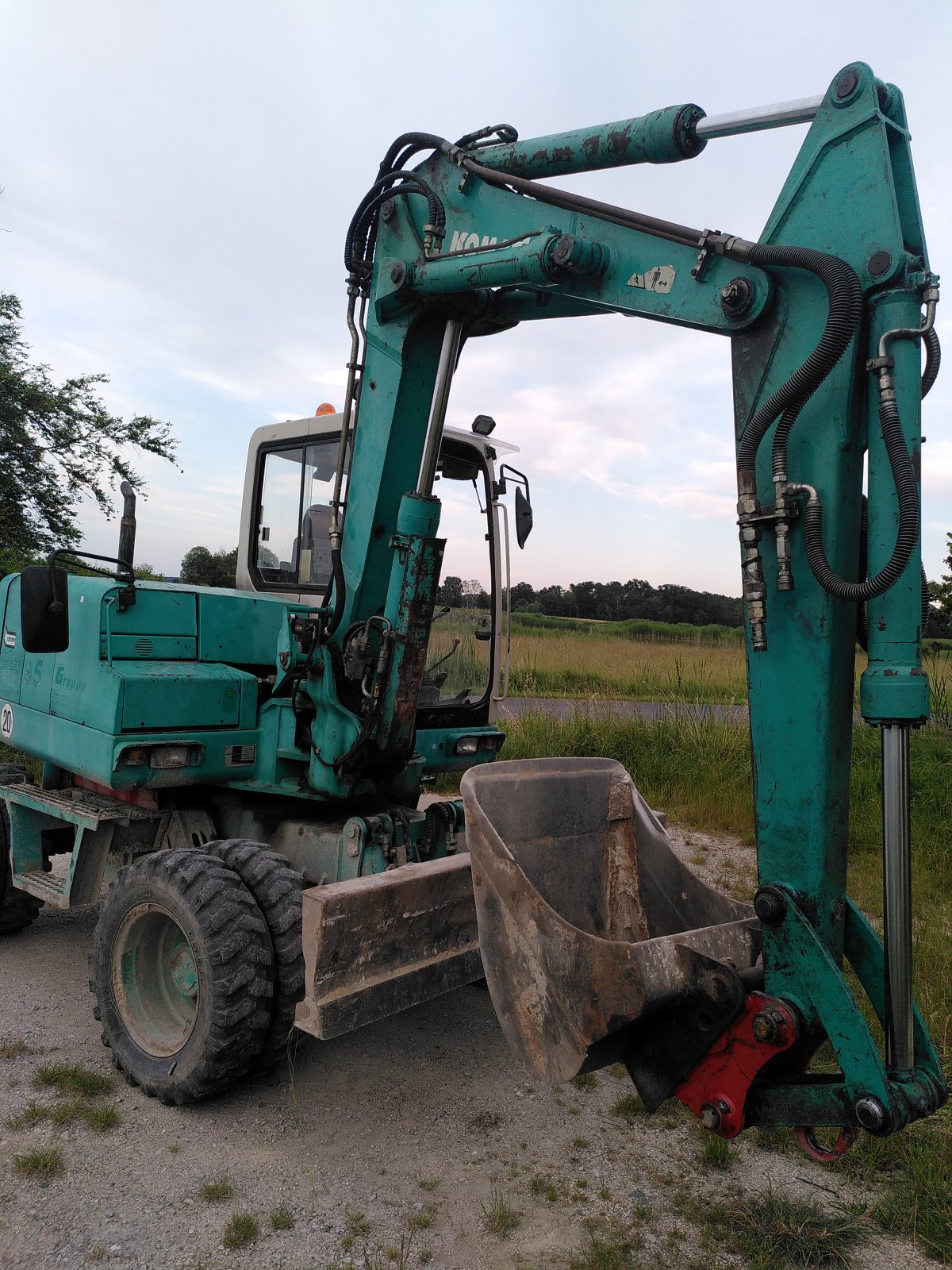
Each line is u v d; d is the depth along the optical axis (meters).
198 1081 3.15
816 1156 2.22
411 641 3.55
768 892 2.25
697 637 21.81
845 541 2.23
